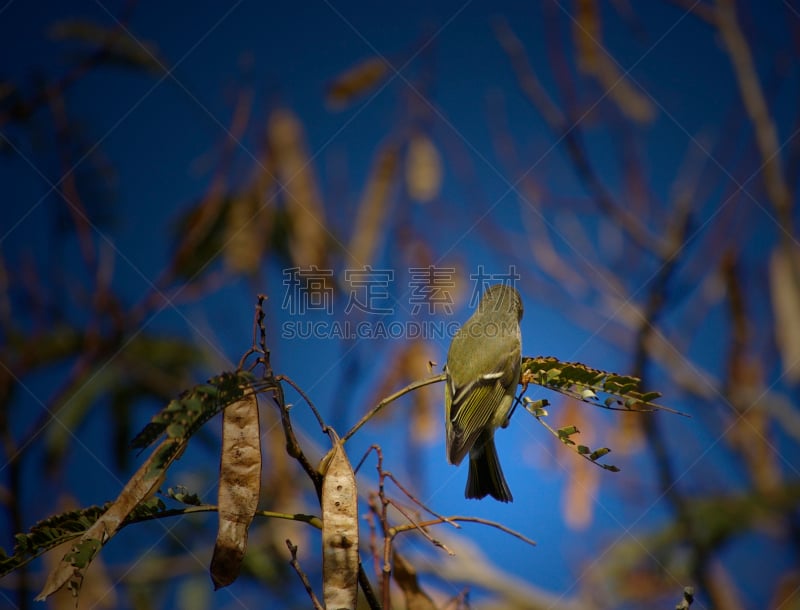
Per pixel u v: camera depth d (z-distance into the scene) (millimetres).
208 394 2119
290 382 2352
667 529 5293
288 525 4918
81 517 2172
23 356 4477
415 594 3275
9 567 2105
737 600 5074
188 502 2277
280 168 5125
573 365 2480
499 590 5348
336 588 2227
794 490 5203
